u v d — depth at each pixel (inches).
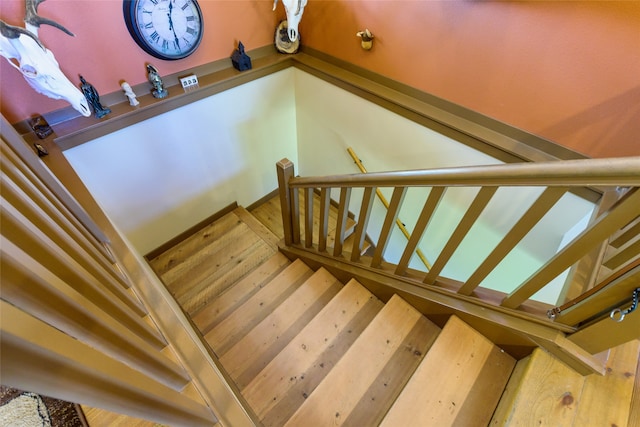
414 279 60.7
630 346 42.8
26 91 63.9
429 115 75.2
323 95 103.8
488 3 55.8
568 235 63.1
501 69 60.2
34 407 32.0
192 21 78.7
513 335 47.2
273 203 143.3
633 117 48.4
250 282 97.3
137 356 25.0
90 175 78.5
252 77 97.4
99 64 70.9
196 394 32.8
